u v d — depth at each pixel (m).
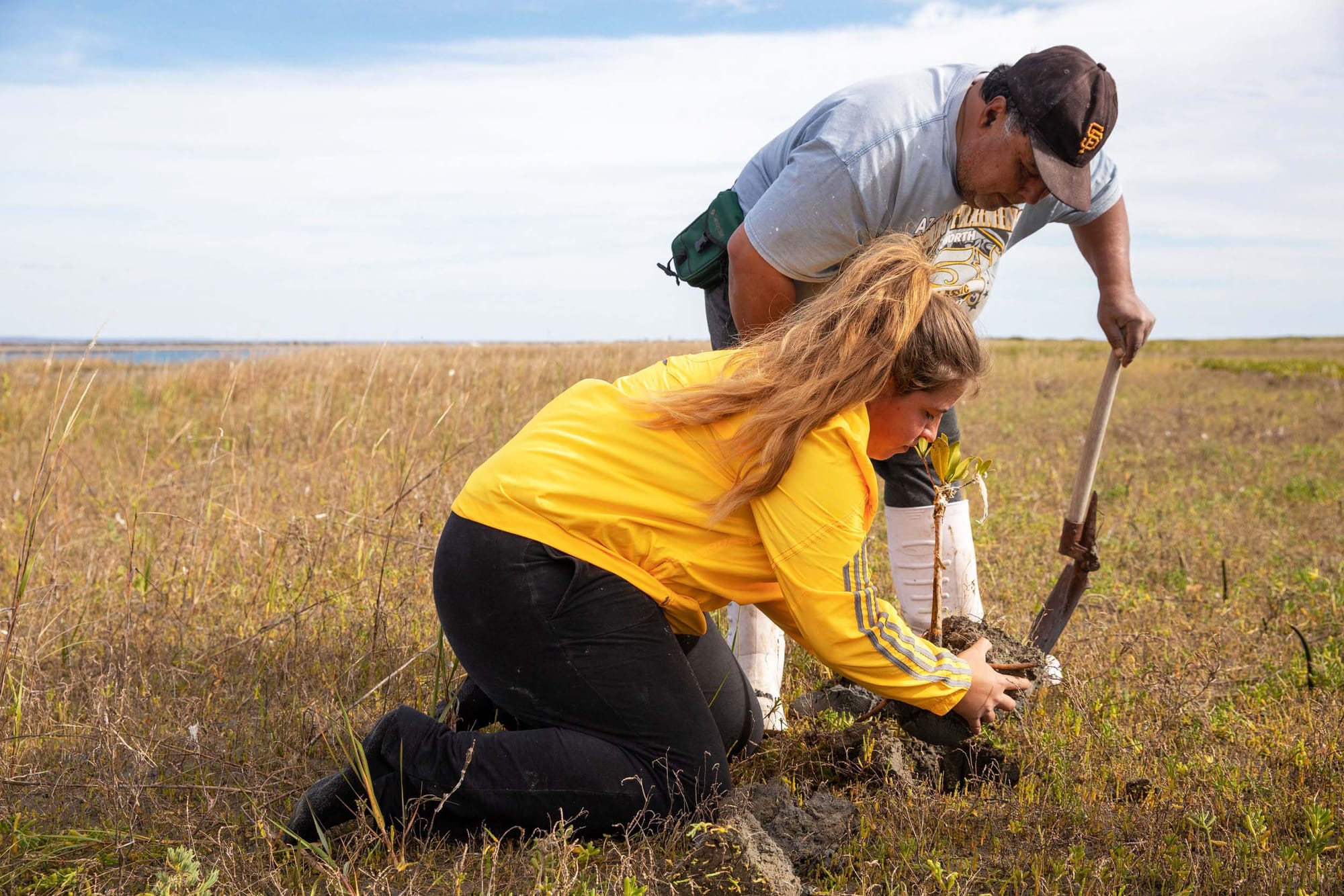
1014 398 14.37
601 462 2.12
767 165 2.81
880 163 2.44
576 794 2.11
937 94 2.48
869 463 2.05
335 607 3.71
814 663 3.26
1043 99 2.26
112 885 2.07
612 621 2.11
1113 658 3.24
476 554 2.12
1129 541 4.98
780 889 1.88
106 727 2.62
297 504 5.17
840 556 2.02
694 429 2.10
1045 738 2.64
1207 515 5.64
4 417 8.15
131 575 3.88
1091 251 3.14
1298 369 20.19
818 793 2.25
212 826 2.29
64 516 4.77
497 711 2.55
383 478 5.64
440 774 2.10
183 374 10.20
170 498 4.93
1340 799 2.31
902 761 2.46
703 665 2.43
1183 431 10.21
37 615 3.51
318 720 2.77
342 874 1.94
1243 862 2.04
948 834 2.24
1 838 2.21
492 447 6.76
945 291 2.86
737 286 2.70
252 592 3.90
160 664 3.19
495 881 2.05
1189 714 2.82
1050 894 1.99
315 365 9.59
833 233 2.52
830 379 1.95
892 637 2.08
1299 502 6.29
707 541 2.13
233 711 2.96
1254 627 3.70
